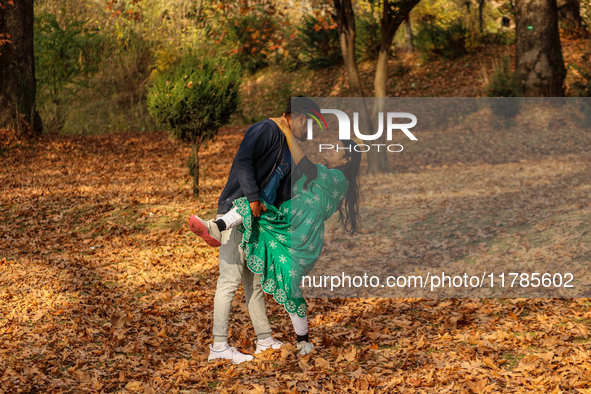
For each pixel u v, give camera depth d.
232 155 12.73
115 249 6.42
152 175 10.64
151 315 4.43
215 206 8.06
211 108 7.93
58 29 17.27
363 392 2.92
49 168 10.92
